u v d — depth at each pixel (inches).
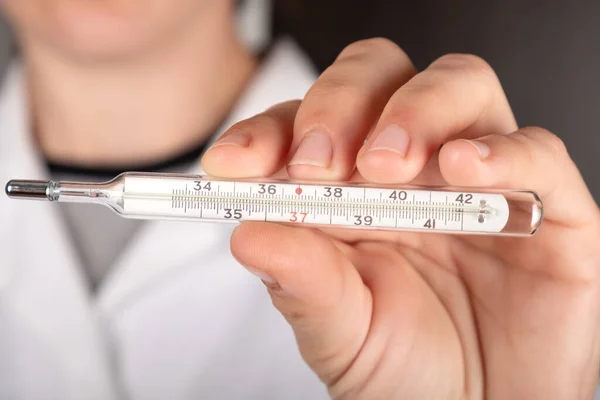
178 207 10.5
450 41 19.0
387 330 10.9
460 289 11.4
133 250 15.5
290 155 10.5
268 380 16.2
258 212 10.5
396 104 10.2
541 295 11.0
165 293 15.7
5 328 15.7
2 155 16.0
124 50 15.0
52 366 15.7
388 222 10.5
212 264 15.7
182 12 15.1
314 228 10.7
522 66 19.1
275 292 10.3
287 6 18.9
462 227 10.4
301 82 17.3
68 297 15.6
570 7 18.7
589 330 11.0
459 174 10.0
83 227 16.4
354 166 10.4
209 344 15.9
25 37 15.4
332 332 10.5
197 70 16.4
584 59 19.0
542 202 10.6
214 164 10.3
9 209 15.6
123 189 10.6
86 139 16.6
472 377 11.2
